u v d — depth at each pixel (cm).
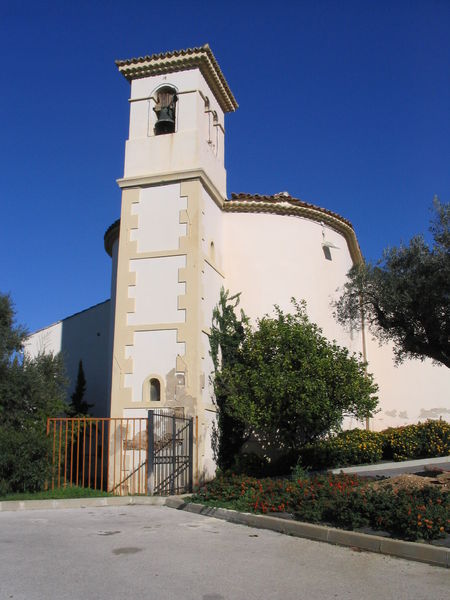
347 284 1367
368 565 745
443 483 1138
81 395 2442
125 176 1766
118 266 1700
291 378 1480
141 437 1530
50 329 2609
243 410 1509
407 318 1231
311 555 799
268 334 1622
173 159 1744
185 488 1453
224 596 609
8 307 2019
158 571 705
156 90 1834
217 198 1862
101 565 731
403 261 1226
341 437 1853
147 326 1619
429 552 757
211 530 979
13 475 1369
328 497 1031
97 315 2581
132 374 1595
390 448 1922
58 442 1493
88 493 1402
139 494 1418
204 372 1599
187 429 1497
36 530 974
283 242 1966
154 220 1708
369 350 2336
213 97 1959
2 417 1606
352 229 2208
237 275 1897
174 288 1630
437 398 2378
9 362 1762
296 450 1720
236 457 1650
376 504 907
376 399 1562
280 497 1092
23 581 658
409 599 605
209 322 1692
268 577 686
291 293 1928
